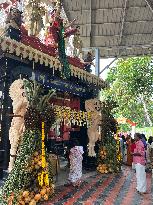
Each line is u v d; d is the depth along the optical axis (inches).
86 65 494.3
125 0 515.5
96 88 480.7
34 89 263.3
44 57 333.1
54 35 386.6
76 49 479.2
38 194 240.5
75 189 301.4
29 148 246.7
